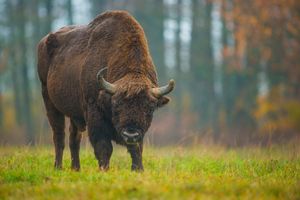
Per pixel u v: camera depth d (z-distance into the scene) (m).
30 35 166.88
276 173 38.97
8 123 144.62
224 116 137.50
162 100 39.59
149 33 161.75
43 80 48.38
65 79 44.25
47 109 47.88
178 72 157.12
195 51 155.88
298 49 121.12
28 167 39.97
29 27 170.25
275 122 108.62
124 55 40.66
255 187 32.69
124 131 37.84
